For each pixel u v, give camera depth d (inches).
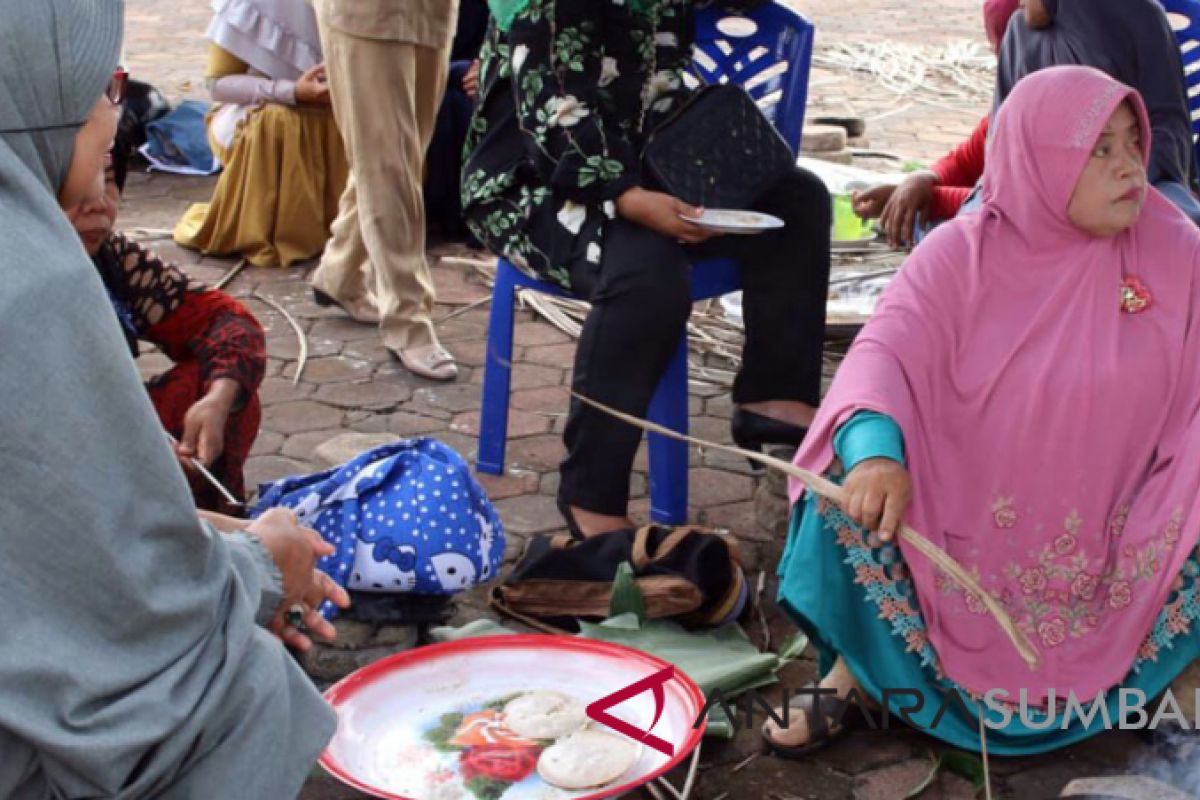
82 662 62.3
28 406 60.4
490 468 153.4
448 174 227.6
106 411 62.4
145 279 122.3
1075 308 107.0
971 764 105.3
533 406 172.1
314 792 100.7
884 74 372.5
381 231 175.8
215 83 218.1
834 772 105.8
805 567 103.0
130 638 64.2
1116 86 105.4
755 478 153.6
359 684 102.6
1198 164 167.9
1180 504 103.7
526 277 143.9
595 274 130.7
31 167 64.2
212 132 225.5
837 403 102.7
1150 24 149.9
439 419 167.6
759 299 141.3
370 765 96.5
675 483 141.3
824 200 141.5
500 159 139.9
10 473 60.4
